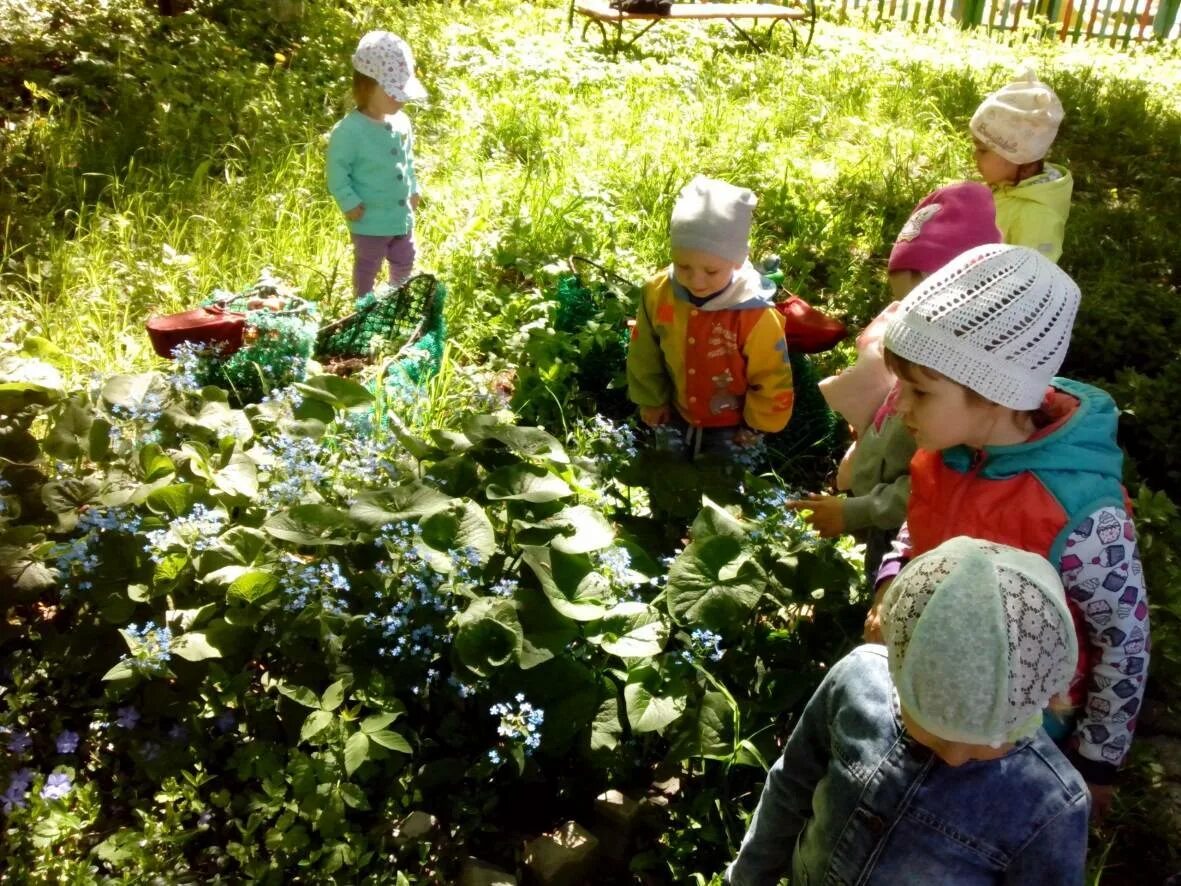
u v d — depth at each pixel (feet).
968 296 6.10
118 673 7.99
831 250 19.35
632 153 22.88
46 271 15.30
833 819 5.47
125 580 8.75
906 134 26.50
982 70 35.65
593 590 8.39
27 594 8.59
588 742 8.41
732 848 7.87
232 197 18.42
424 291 14.35
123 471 9.53
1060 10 47.85
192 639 8.21
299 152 20.93
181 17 27.61
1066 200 12.50
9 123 20.36
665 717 8.15
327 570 8.39
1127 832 8.81
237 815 8.00
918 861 5.18
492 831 8.28
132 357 13.66
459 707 8.68
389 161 15.46
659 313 11.44
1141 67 41.47
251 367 12.55
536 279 16.35
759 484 9.59
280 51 27.96
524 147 23.22
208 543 8.65
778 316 11.31
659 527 10.39
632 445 12.10
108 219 16.83
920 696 4.52
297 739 8.23
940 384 6.23
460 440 9.75
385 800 8.11
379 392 12.21
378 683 8.11
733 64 32.45
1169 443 13.80
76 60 23.11
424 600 8.41
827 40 39.11
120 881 7.30
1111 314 16.69
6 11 24.76
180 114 21.17
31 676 8.52
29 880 7.29
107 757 8.42
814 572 8.81
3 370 11.05
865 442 8.86
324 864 7.45
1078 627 6.34
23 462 9.81
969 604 4.44
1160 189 25.67
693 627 8.78
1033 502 6.23
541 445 9.55
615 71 29.68
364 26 30.07
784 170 22.97
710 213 10.52
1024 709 4.50
